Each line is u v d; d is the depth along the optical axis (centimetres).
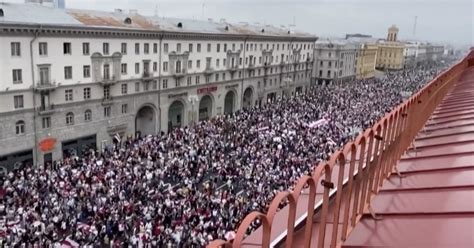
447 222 643
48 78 5003
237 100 8894
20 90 4694
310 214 498
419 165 948
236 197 3572
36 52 4803
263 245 403
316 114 7694
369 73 17188
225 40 8106
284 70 10706
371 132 698
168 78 6844
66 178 3947
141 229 2952
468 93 2005
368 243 609
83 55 5381
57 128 5203
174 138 5697
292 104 9012
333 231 579
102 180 3856
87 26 5297
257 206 3297
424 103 1354
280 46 10325
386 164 859
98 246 2853
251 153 4875
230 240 395
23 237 2797
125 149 5244
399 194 785
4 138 4631
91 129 5672
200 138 5641
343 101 9475
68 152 5422
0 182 4050
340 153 561
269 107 8700
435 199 736
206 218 3142
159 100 6738
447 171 873
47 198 3459
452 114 1527
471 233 596
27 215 3106
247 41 8850
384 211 713
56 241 2812
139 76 6297
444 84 2017
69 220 3127
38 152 5006
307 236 503
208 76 7819
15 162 4788
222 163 4516
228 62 8325
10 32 4466
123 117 6153
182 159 4622
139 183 3809
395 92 11538
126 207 3278
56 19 5188
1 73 4472
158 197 3491
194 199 3484
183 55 7025
